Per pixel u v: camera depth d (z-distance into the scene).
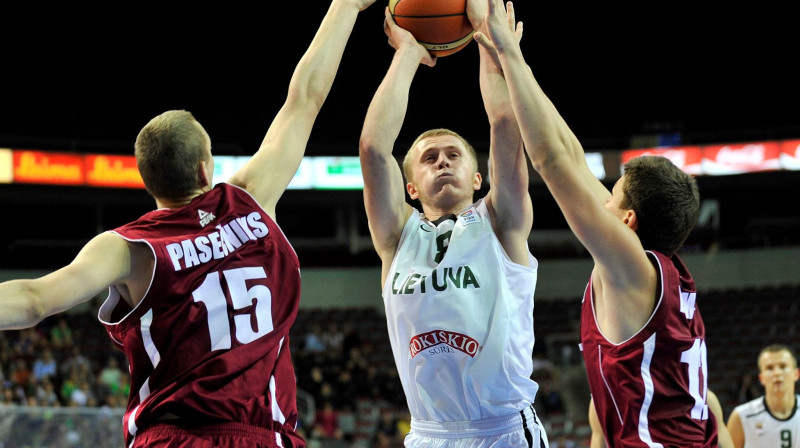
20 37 20.70
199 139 2.77
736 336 19.47
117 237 2.49
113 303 2.56
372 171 3.47
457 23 3.65
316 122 22.66
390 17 3.75
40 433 8.05
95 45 21.33
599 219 2.71
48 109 21.03
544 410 16.22
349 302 22.44
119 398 13.85
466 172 3.68
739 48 22.41
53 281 2.25
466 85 23.05
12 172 17.16
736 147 19.45
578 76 23.27
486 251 3.40
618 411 2.79
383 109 3.50
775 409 6.41
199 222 2.65
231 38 22.12
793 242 22.84
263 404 2.59
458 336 3.30
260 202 2.83
